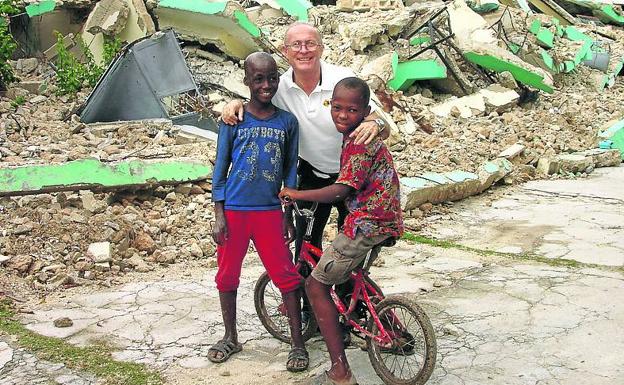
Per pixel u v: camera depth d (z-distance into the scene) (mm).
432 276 5910
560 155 10406
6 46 9930
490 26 12984
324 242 6586
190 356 4426
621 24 20297
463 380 4082
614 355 4383
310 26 4191
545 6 18172
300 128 4316
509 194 8875
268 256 4238
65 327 4785
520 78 12375
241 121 4141
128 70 9055
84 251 5934
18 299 5207
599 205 8305
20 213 6273
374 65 10859
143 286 5555
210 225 6637
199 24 10719
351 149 3754
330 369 3953
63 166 6586
